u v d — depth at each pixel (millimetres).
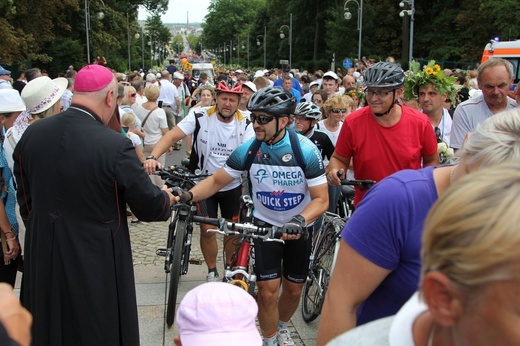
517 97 3984
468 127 4066
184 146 13242
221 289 1676
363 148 3455
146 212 2615
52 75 34031
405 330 1085
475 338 859
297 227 2824
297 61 64375
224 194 4637
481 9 33969
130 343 2656
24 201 2730
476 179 887
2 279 3635
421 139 3428
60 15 33906
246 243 3088
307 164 3133
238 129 4668
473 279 827
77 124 2525
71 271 2482
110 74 2656
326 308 1607
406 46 41969
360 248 1540
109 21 43531
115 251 2564
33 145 2545
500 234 801
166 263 4355
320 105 8000
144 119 7754
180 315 1646
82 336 2512
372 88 3232
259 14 91812
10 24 26797
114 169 2482
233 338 1570
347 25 44688
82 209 2480
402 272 1539
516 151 1293
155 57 103438
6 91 3592
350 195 4039
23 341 1217
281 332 3545
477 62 36344
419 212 1491
